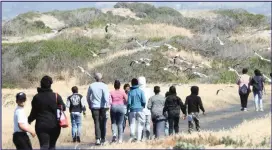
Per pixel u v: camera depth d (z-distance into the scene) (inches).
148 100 2160.4
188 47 6476.4
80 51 6156.5
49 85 1660.9
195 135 2026.3
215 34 7706.7
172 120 2140.7
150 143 1914.4
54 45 6200.8
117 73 5546.3
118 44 6963.6
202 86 4746.6
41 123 1627.7
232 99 3988.7
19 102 1581.0
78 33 7406.5
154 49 6240.2
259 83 3277.6
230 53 6205.7
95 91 2101.4
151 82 5428.2
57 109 1646.2
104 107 2106.3
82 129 2508.6
